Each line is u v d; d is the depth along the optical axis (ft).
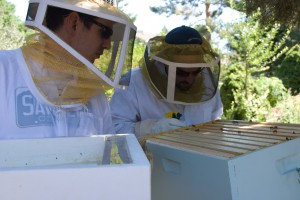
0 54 5.72
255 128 6.67
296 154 5.44
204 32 59.98
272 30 32.86
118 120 9.25
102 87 5.82
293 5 14.48
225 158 4.43
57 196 2.96
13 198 2.90
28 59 5.58
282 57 53.57
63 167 2.99
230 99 32.40
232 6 33.30
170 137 6.30
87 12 5.30
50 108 5.64
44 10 5.15
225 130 6.75
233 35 39.75
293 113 31.53
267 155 4.85
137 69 10.05
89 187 2.99
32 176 2.92
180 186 5.35
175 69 8.20
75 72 5.47
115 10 5.76
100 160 4.59
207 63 8.41
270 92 35.01
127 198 3.03
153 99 9.50
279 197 5.01
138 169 3.03
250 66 33.30
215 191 4.61
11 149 4.34
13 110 5.36
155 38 9.32
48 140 4.50
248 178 4.52
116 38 5.75
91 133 6.01
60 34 5.43
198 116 9.57
